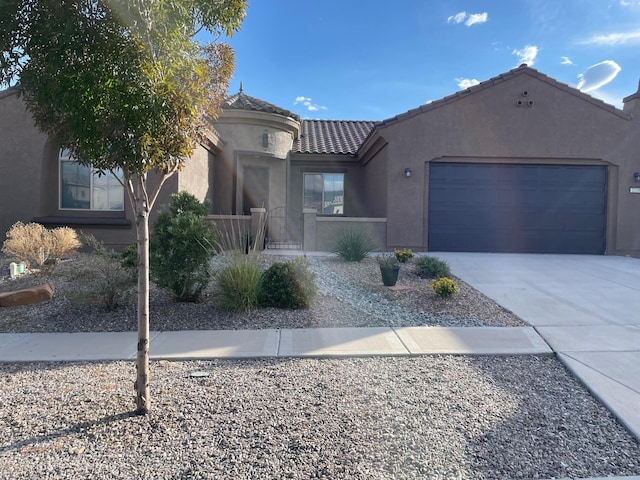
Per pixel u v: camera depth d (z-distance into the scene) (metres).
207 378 4.98
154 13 3.61
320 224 14.45
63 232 10.23
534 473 3.32
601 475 3.31
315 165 19.12
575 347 6.10
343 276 10.24
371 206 17.58
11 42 3.49
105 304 7.59
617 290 9.42
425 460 3.44
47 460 3.37
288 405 4.30
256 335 6.52
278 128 16.92
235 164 16.14
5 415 4.06
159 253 7.71
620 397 4.55
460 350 5.98
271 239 16.59
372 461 3.41
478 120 14.80
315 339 6.37
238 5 4.21
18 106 12.60
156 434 3.74
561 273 11.17
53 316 7.30
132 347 6.02
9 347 6.00
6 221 12.61
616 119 14.96
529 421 4.08
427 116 14.77
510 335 6.62
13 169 12.62
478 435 3.81
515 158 14.88
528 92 14.79
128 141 3.55
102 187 13.17
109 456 3.43
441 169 14.96
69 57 3.48
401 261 11.59
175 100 3.78
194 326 6.95
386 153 15.10
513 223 14.98
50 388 4.68
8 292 7.84
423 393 4.63
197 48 4.25
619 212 14.96
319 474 3.24
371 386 4.79
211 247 7.87
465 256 13.91
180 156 4.11
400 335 6.57
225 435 3.73
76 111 3.47
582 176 15.08
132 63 3.50
